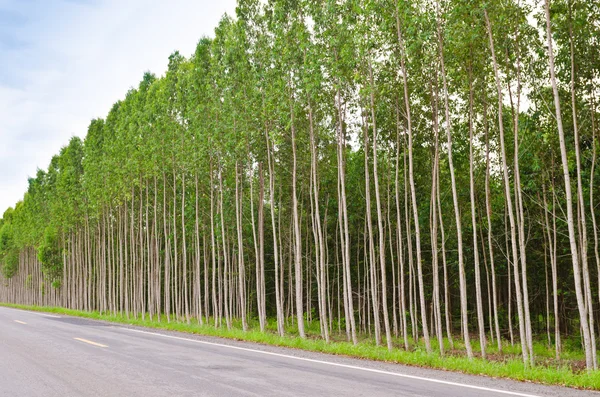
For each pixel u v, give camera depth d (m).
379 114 23.67
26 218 68.50
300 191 32.84
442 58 16.64
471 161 17.53
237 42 25.11
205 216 37.59
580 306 12.84
